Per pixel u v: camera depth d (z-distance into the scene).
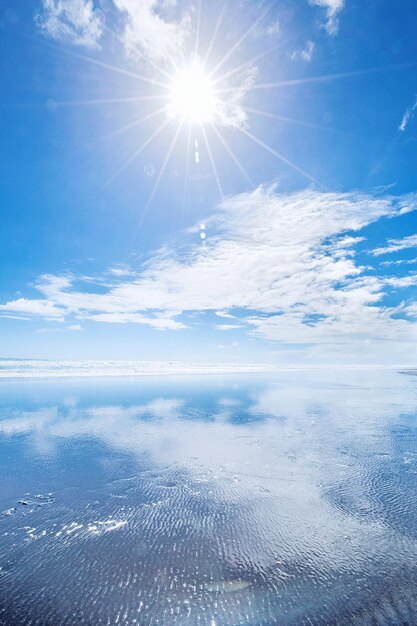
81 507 5.36
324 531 4.68
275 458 7.84
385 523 4.92
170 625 3.12
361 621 3.14
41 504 5.46
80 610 3.27
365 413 13.59
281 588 3.58
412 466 7.34
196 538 4.49
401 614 3.23
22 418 11.73
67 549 4.22
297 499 5.68
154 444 8.89
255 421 11.81
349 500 5.64
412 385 26.69
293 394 19.58
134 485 6.25
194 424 11.24
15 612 3.21
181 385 23.31
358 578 3.73
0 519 4.97
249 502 5.56
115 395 17.42
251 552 4.20
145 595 3.47
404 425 11.41
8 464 7.29
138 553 4.16
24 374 27.16
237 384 25.23
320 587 3.59
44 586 3.57
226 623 3.15
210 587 3.59
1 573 3.76
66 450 8.31
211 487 6.16
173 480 6.50
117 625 3.11
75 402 15.05
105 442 9.03
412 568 3.92
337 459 7.79
